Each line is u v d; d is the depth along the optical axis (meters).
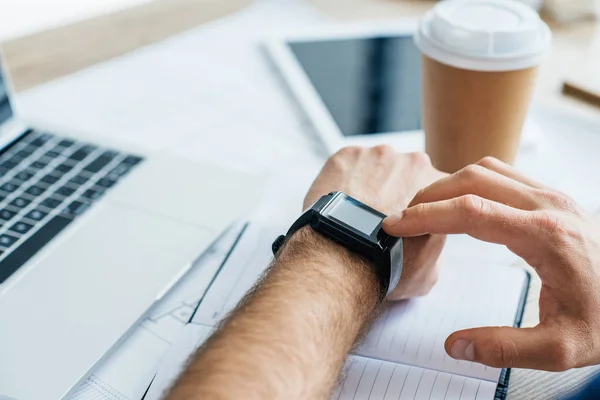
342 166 0.64
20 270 0.57
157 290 0.55
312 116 0.80
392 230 0.51
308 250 0.52
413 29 1.00
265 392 0.39
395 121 0.79
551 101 0.84
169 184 0.67
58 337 0.51
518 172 0.56
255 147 0.77
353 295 0.48
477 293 0.55
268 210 0.67
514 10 0.61
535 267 0.48
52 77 0.91
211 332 0.46
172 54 0.97
